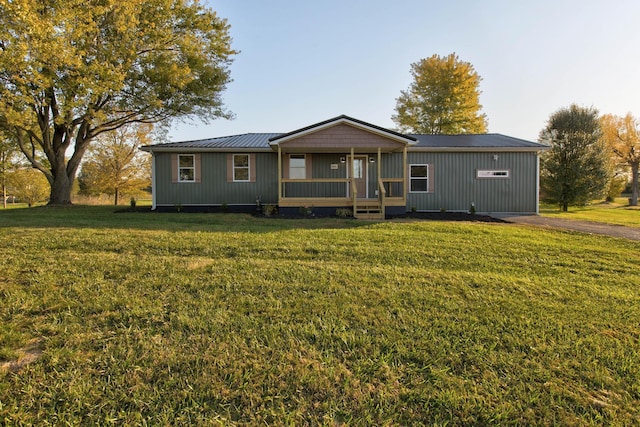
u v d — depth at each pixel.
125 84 14.48
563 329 3.10
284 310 3.39
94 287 3.88
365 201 12.22
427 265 5.20
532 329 3.09
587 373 2.45
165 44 14.91
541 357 2.65
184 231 7.46
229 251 5.73
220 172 13.81
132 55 13.22
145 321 3.13
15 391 2.17
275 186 13.94
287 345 2.75
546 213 16.33
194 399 2.13
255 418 1.99
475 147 13.80
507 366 2.52
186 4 15.59
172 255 5.42
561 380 2.37
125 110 15.58
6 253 5.24
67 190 16.16
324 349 2.71
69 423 1.92
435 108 29.25
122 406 2.07
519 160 14.16
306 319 3.21
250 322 3.13
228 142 14.62
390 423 1.98
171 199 13.73
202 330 2.97
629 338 2.96
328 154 14.00
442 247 6.36
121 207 15.04
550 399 2.18
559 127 19.52
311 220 10.13
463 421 2.00
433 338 2.89
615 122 29.77
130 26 12.91
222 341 2.80
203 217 10.57
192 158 13.73
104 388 2.21
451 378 2.37
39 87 11.43
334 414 2.04
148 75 14.46
